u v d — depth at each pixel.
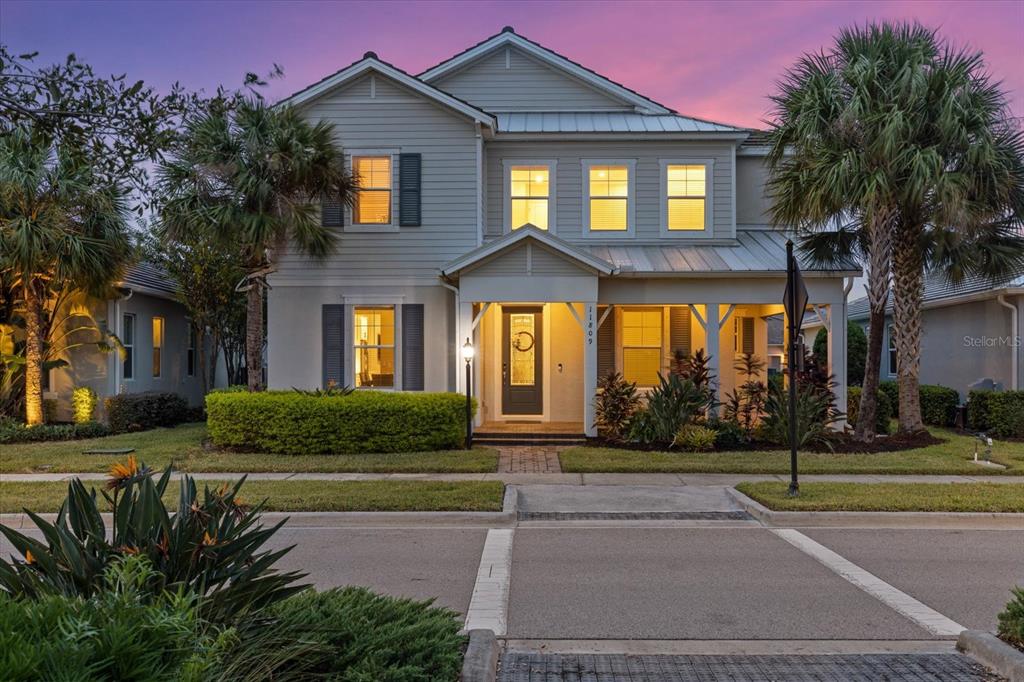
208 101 4.55
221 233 12.17
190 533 3.34
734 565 6.33
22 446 13.26
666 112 17.16
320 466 10.91
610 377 13.95
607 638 4.61
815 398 12.84
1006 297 15.86
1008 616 4.17
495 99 17.36
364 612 3.81
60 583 3.09
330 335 14.73
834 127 11.89
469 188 14.76
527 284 13.57
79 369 16.69
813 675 3.90
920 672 3.93
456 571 6.13
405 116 14.78
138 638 2.29
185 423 18.62
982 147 11.35
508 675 3.93
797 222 12.95
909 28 12.21
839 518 7.96
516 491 9.32
